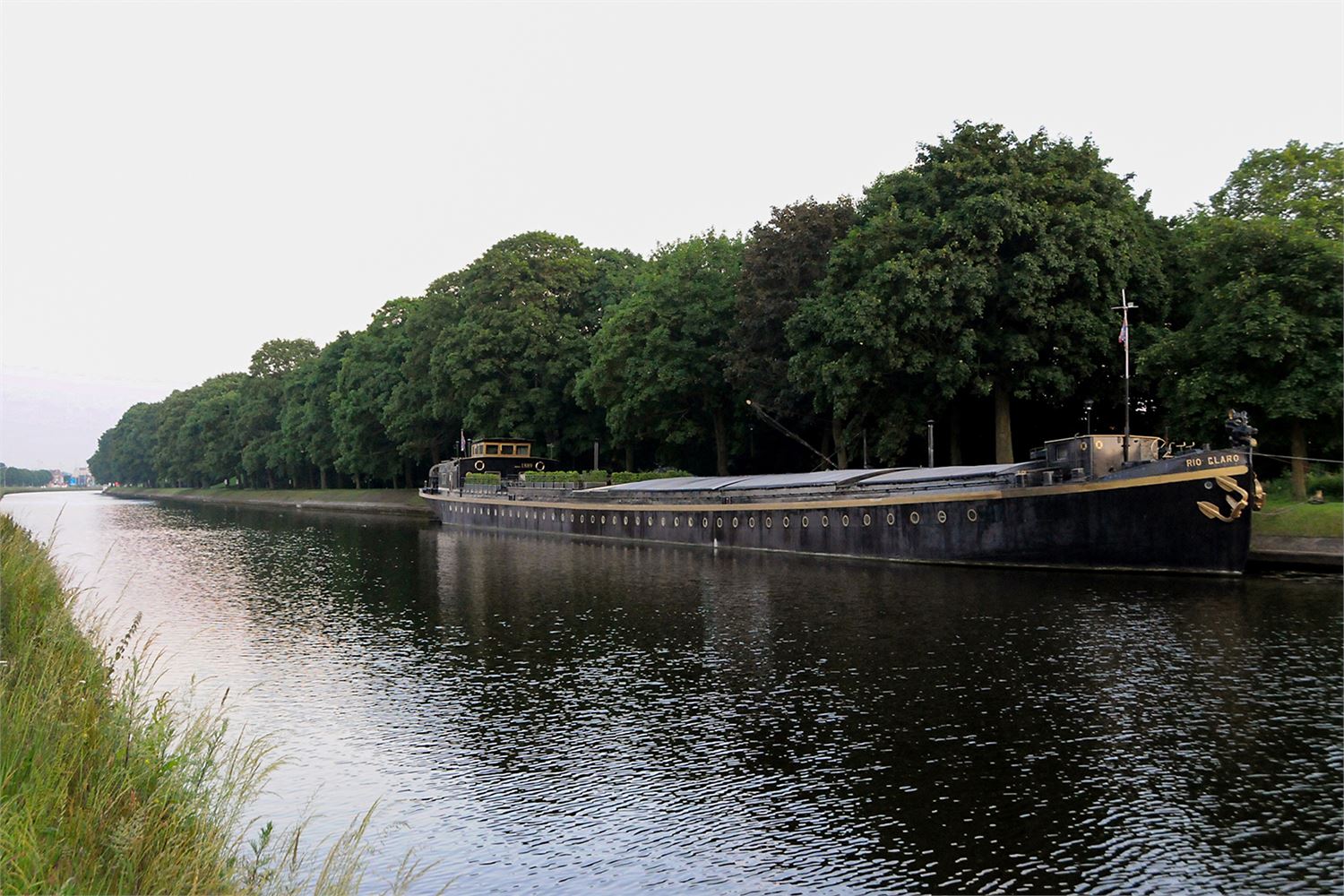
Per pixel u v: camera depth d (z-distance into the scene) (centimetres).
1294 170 4953
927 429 5788
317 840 1380
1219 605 2822
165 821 976
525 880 1259
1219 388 4038
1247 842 1314
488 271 9356
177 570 4759
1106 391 5512
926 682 2089
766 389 6594
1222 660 2186
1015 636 2484
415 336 10431
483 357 9038
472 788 1584
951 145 5428
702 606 3167
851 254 5628
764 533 4975
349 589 3959
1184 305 5469
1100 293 5103
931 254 5053
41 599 1673
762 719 1886
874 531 4303
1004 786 1515
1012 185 5100
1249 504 3250
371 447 11775
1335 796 1448
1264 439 4434
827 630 2661
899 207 5522
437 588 3894
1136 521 3472
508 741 1816
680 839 1370
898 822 1402
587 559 4900
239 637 2881
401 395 10638
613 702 2047
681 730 1839
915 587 3378
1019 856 1291
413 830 1423
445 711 2028
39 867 745
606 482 7119
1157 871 1242
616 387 7619
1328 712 1803
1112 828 1364
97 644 1730
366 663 2495
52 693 1090
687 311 7238
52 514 10012
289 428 14262
